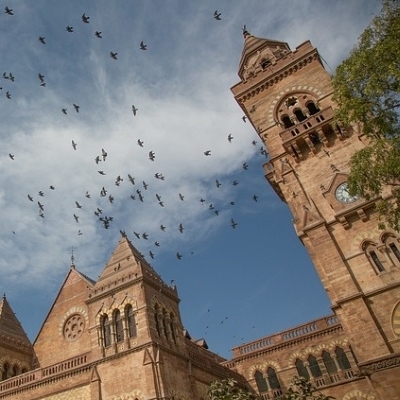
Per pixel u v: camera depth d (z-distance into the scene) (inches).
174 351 1472.7
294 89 1815.9
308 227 1401.3
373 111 897.5
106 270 1706.4
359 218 1354.6
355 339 1178.0
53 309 1909.4
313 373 1847.9
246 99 1926.7
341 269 1289.4
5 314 2012.8
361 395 1582.2
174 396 1333.7
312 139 1614.2
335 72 980.6
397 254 1259.2
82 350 1710.1
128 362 1379.2
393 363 1085.8
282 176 1589.6
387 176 907.4
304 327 1983.3
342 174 1449.3
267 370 1956.2
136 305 1502.2
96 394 1354.6
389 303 1189.1
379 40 883.4
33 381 1521.9
